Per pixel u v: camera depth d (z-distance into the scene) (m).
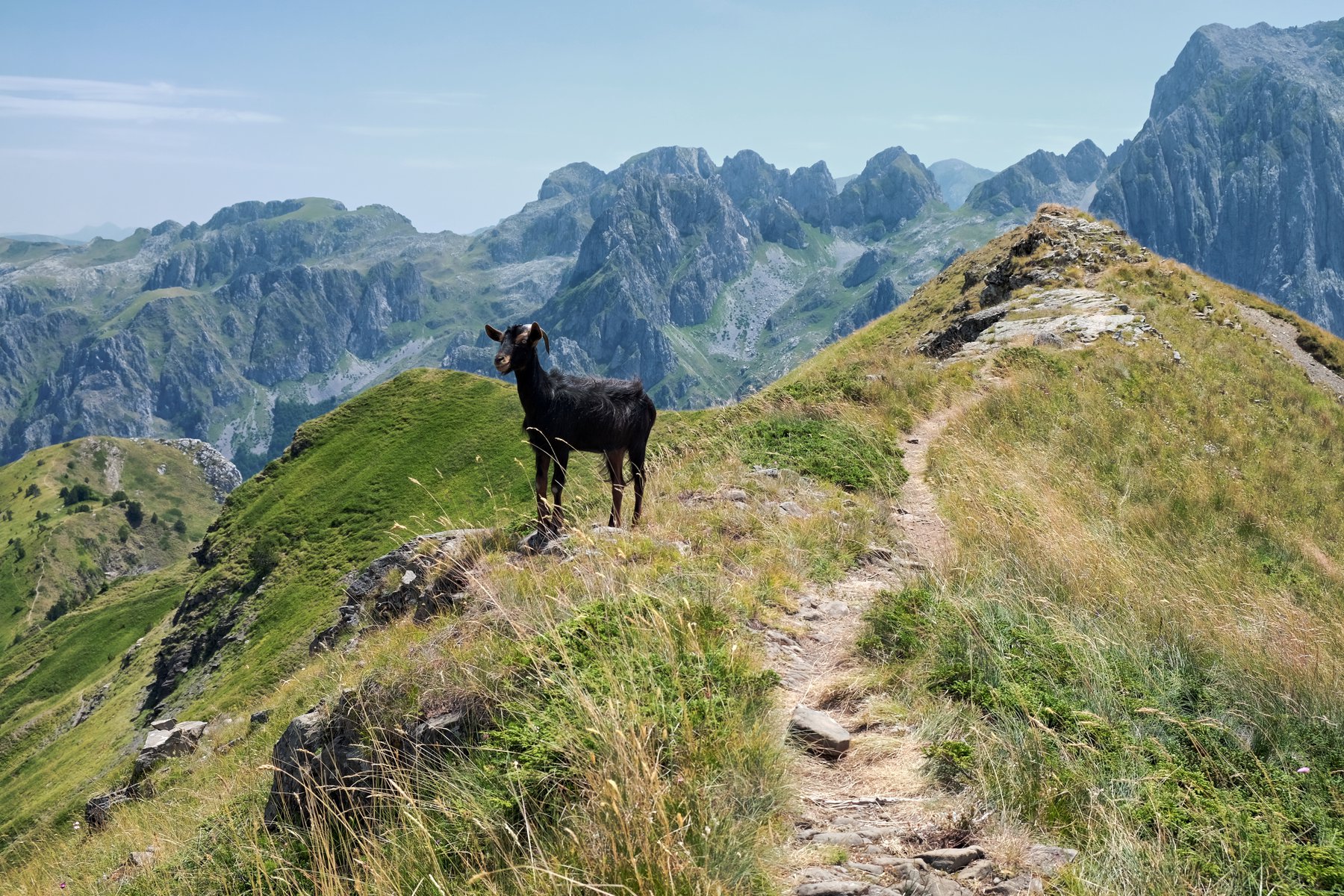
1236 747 3.85
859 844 3.08
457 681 3.79
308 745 4.13
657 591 4.21
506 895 2.92
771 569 4.81
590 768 3.18
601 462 5.42
